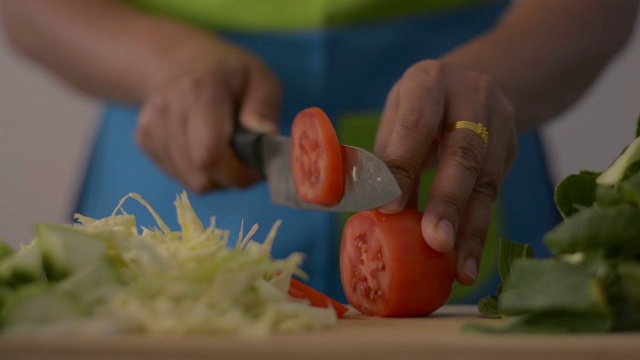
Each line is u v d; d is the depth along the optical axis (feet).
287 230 6.01
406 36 6.11
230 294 2.91
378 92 6.19
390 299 3.51
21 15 6.37
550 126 8.18
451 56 5.53
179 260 3.15
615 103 8.13
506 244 3.60
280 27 6.17
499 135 4.02
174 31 5.81
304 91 6.22
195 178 5.37
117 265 3.13
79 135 8.51
